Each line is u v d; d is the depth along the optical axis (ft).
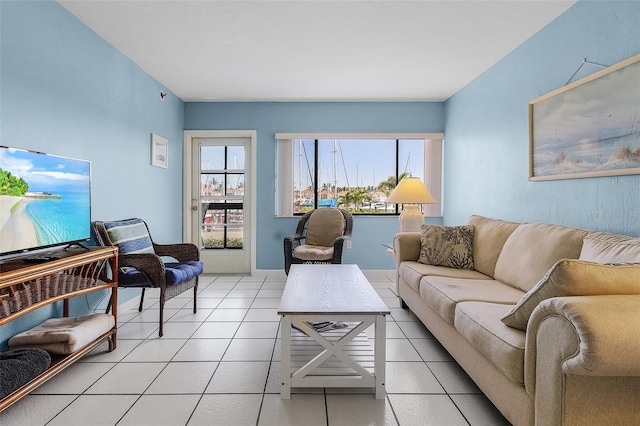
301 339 8.31
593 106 7.47
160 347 8.25
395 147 16.83
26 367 5.57
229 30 9.46
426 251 10.64
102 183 9.79
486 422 5.54
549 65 8.95
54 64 7.89
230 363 7.45
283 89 14.43
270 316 10.44
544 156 9.04
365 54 10.97
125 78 11.04
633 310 3.76
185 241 16.24
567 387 3.98
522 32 9.49
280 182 16.21
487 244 9.80
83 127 8.95
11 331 6.76
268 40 10.04
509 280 8.26
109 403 5.97
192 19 8.90
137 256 8.93
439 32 9.53
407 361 7.60
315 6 8.34
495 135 11.57
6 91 6.61
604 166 7.22
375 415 5.71
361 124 16.08
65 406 5.86
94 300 9.46
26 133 7.09
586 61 7.73
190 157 16.25
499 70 11.33
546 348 4.21
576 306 3.81
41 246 6.81
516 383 4.81
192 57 11.21
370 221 16.26
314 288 7.78
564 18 8.43
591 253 6.34
